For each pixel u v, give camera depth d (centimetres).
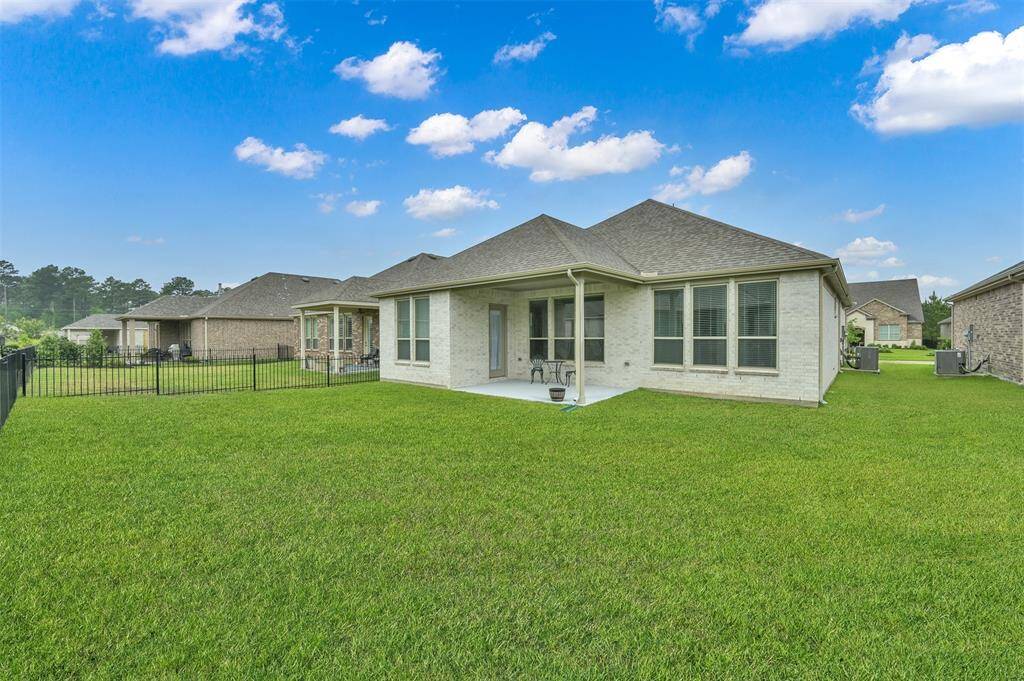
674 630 257
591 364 1326
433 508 425
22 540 355
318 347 2372
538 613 271
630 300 1243
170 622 260
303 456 597
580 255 1063
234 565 322
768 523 392
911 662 234
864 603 281
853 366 2059
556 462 571
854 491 468
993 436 699
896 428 759
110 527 381
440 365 1336
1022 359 1344
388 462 571
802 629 258
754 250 1098
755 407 965
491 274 1202
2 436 699
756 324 1049
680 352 1159
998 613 272
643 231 1384
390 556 336
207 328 2714
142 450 622
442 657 235
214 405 1002
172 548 346
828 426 777
